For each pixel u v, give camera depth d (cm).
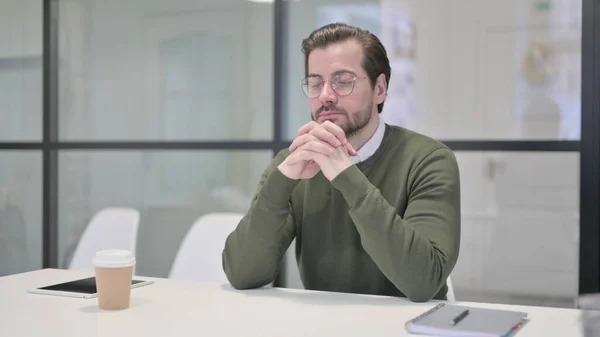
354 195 134
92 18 329
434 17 265
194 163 309
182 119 311
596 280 245
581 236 247
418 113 269
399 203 154
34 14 339
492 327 100
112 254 120
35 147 340
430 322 103
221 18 302
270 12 292
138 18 319
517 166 256
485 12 258
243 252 143
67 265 336
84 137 332
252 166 298
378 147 162
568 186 249
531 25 252
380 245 130
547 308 120
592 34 242
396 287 142
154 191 317
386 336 99
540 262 254
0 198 348
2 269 349
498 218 259
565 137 249
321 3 284
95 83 329
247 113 298
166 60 314
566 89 248
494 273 261
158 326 106
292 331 103
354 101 154
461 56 262
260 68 295
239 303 126
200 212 308
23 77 344
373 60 157
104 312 117
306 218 162
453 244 138
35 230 342
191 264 201
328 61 154
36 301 128
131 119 321
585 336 96
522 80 254
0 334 101
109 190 327
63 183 336
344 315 114
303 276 163
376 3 274
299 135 144
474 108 261
